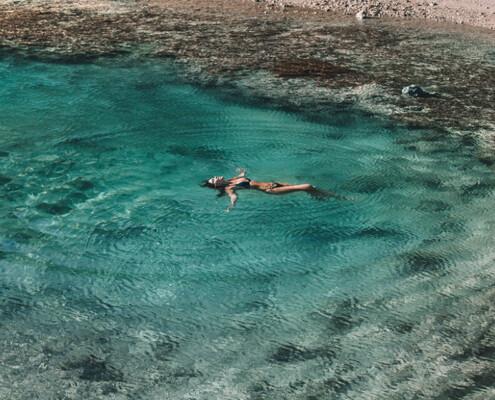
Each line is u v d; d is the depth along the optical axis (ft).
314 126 41.47
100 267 27.91
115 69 49.65
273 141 39.24
